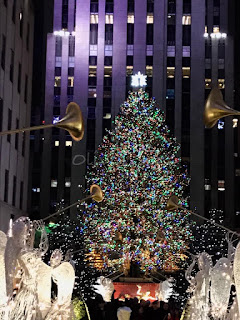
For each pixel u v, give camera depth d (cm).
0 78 3875
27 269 935
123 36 7512
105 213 4488
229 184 7306
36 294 950
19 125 4497
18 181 4459
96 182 4853
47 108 7419
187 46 7500
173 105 7350
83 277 3772
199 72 7425
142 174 4475
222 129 7406
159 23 7525
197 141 7238
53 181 7344
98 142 7275
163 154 4781
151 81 7400
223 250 4797
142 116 4691
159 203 4438
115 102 7375
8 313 913
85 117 7344
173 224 4453
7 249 909
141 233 4294
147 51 7481
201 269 1278
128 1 7588
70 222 5378
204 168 7262
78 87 7419
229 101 7388
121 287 3650
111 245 4306
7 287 897
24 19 4672
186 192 7075
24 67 4681
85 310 1697
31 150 8050
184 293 3039
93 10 7581
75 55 7481
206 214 7231
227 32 7556
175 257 4353
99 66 7462
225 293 1133
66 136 7431
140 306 1873
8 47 4106
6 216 4038
